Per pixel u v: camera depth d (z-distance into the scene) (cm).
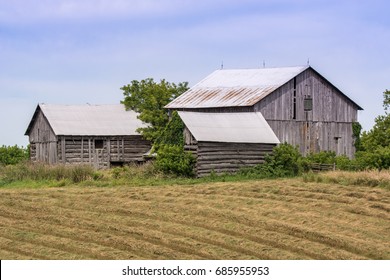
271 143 6034
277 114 6831
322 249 3131
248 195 4550
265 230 3497
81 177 5538
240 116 6269
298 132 6981
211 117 6012
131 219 3834
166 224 3672
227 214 3872
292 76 6938
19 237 3406
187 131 5719
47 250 3134
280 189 4672
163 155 5622
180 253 3081
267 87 6900
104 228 3606
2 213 4081
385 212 3941
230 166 5794
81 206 4259
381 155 5734
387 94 6300
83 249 3155
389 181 4719
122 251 3123
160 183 5281
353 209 3988
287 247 3203
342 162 6041
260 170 5844
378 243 3244
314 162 6281
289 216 3841
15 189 5125
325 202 4216
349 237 3347
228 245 3225
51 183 5372
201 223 3688
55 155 6969
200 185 5047
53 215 3966
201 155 5619
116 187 5094
